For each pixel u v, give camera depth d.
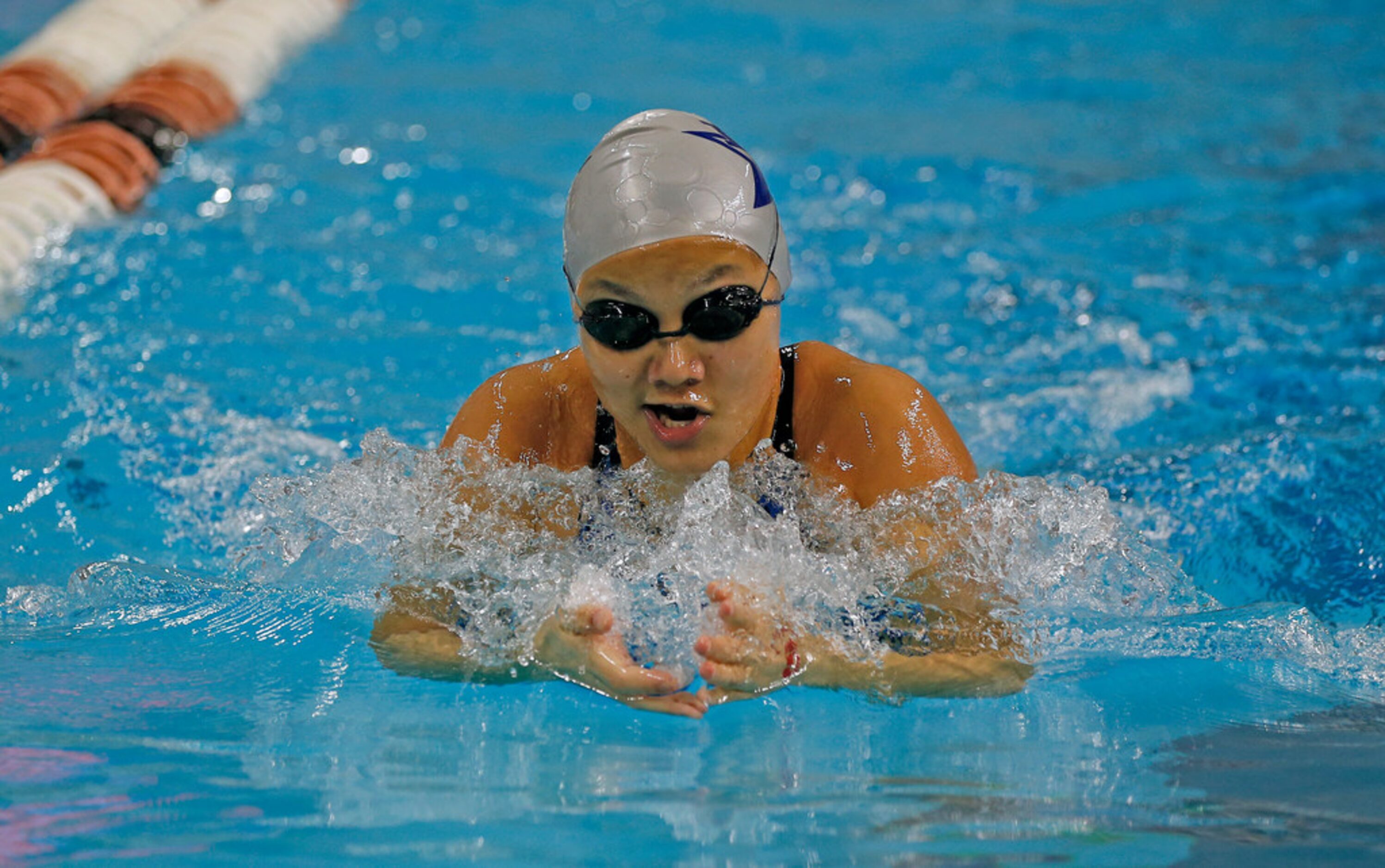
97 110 19.27
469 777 6.32
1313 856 5.53
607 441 7.83
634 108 22.64
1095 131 21.53
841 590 7.33
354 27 27.55
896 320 14.21
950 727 7.00
